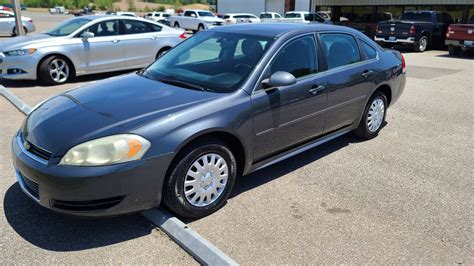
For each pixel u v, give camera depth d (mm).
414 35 16531
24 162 2922
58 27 9258
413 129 5902
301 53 4023
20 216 3248
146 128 2895
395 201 3660
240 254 2842
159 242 2945
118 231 3068
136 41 9406
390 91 5402
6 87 8125
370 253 2887
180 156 3053
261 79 3578
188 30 31438
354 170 4348
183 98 3312
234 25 4594
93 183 2719
